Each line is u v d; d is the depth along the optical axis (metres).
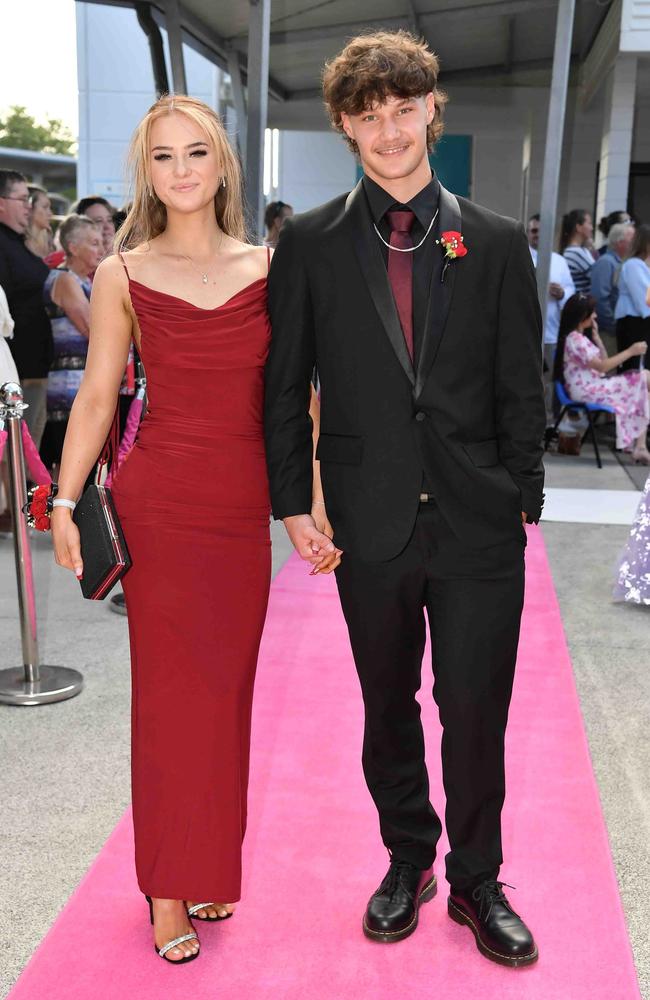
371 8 7.61
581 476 7.70
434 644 2.09
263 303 2.11
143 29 7.12
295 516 2.06
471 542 2.00
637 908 2.30
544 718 3.31
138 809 2.12
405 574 2.03
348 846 2.53
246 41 7.10
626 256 8.48
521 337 1.98
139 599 2.11
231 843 2.11
